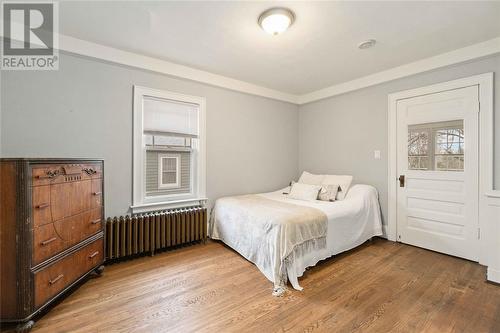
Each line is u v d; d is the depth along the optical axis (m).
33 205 1.53
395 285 2.07
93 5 1.85
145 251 2.70
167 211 2.93
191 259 2.65
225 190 3.54
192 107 3.21
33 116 2.25
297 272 2.13
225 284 2.09
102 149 2.59
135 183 2.78
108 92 2.62
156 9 1.90
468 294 1.92
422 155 2.93
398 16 1.97
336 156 3.88
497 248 2.07
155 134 2.92
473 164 2.54
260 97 3.89
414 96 2.97
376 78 3.24
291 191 3.51
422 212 2.94
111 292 1.95
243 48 2.55
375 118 3.37
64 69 2.38
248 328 1.54
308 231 2.28
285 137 4.28
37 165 1.57
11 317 1.47
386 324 1.57
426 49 2.55
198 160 3.26
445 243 2.76
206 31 2.22
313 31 2.20
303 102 4.29
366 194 3.16
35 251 1.54
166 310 1.72
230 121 3.57
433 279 2.17
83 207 2.00
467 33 2.23
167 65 2.89
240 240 2.69
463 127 2.60
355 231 2.86
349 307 1.76
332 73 3.25
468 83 2.56
